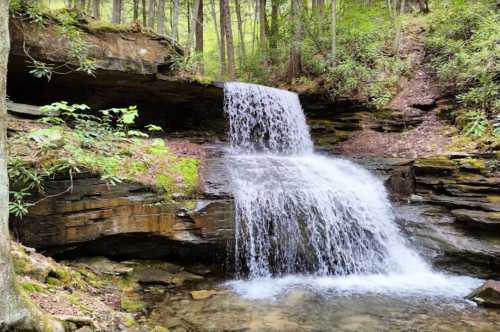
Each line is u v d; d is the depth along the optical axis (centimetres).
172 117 1173
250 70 1967
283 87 1597
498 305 573
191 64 1091
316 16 1672
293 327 497
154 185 690
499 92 1032
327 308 566
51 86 921
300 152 1301
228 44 1612
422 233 801
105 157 615
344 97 1350
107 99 1001
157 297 581
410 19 1658
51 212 591
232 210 729
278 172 902
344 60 1472
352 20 1636
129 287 593
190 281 665
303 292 634
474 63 1055
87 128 642
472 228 765
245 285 666
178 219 694
